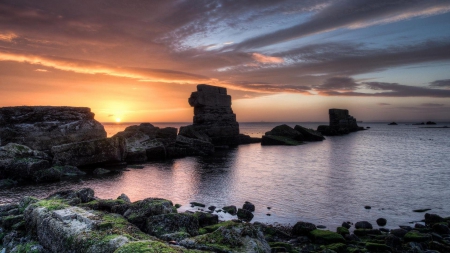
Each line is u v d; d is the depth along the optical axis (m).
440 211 21.27
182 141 59.91
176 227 10.16
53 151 37.00
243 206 21.66
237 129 82.81
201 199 24.27
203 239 8.45
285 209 21.59
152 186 28.84
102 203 11.82
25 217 10.45
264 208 21.88
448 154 56.91
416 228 17.59
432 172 37.28
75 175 34.31
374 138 104.44
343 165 43.59
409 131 162.88
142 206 11.25
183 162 47.47
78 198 12.80
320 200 24.02
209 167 41.94
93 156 39.56
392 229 17.42
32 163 31.09
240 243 8.23
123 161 43.81
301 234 16.22
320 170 39.19
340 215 20.27
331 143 84.00
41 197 23.86
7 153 32.12
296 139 89.94
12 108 38.53
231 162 47.47
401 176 34.62
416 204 22.94
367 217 19.91
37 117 40.25
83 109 45.19
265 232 16.41
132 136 52.94
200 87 73.44
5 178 30.81
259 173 36.84
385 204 22.91
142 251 6.24
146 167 41.69
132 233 8.01
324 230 16.11
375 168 40.69
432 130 177.25
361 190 27.52
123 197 15.73
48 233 8.64
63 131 41.25
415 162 46.38
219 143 75.19
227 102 80.50
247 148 72.06
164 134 63.69
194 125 74.38
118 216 10.20
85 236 7.47
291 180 32.38
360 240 15.57
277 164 45.00
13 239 9.68
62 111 42.59
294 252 13.19
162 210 11.07
